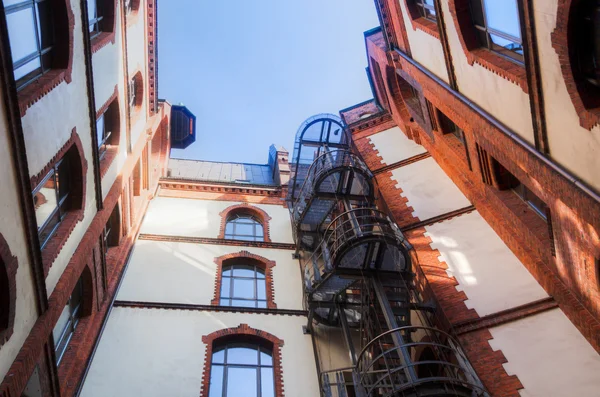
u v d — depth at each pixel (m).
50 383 10.77
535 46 10.66
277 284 19.20
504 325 13.28
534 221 13.70
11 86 8.92
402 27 20.09
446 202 17.92
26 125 9.89
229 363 15.99
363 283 15.67
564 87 9.98
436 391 11.07
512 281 14.30
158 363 15.37
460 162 17.47
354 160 20.23
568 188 10.27
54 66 11.93
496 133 13.05
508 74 12.16
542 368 12.12
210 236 21.33
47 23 11.73
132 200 20.02
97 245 15.05
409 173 20.02
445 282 15.03
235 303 18.31
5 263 8.77
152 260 19.27
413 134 21.67
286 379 15.60
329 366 16.17
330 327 17.42
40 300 10.27
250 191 24.86
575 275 11.66
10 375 8.86
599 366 11.75
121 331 16.14
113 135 17.38
